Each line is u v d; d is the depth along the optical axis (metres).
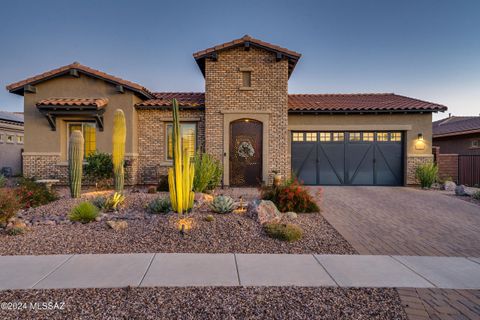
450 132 18.75
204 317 3.05
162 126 13.43
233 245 5.34
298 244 5.51
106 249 5.08
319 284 3.83
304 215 7.85
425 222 7.31
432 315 3.17
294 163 13.91
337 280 3.96
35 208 7.93
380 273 4.21
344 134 13.89
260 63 12.75
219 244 5.36
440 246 5.54
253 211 6.72
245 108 12.75
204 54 12.54
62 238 5.57
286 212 7.97
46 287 3.66
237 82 12.75
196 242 5.40
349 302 3.39
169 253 4.91
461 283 3.93
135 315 3.07
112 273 4.09
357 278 4.03
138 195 9.31
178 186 6.89
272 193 8.45
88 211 6.69
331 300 3.43
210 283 3.81
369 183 13.88
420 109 13.23
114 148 9.05
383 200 10.23
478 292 3.69
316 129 13.69
